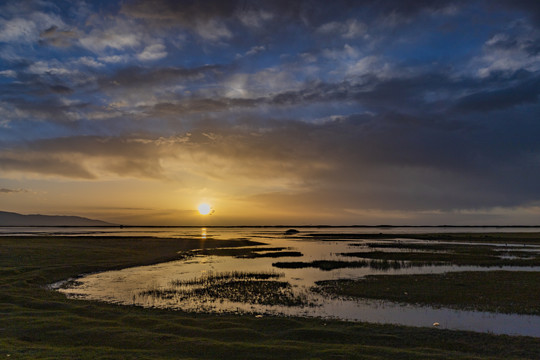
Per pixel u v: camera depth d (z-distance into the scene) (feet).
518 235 395.34
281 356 45.47
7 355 42.22
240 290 93.91
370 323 61.98
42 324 57.26
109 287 98.68
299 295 87.20
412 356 45.24
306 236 444.55
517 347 49.93
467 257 169.58
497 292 87.71
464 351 48.78
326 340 53.06
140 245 241.35
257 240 342.03
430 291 89.56
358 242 309.63
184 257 182.70
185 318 63.87
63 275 116.37
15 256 149.59
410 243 286.46
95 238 315.58
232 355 45.73
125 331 54.70
